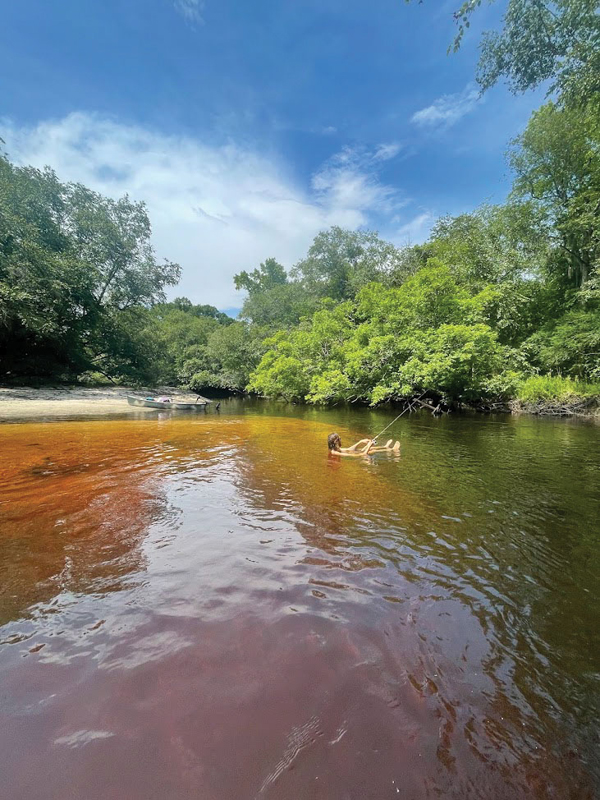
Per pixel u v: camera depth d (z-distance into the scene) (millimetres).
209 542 2857
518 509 3775
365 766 1191
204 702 1396
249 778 1127
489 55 8789
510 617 2082
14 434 7859
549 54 8398
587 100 8930
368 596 2199
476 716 1433
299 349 21781
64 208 23750
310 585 2287
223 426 10070
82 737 1238
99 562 2486
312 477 4863
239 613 1965
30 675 1491
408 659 1701
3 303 18000
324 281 35094
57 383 24016
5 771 1116
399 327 17266
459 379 15195
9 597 2055
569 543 3029
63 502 3668
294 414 14578
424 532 3186
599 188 15875
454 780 1176
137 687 1450
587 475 5113
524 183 18094
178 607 2002
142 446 6828
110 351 27656
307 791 1100
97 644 1689
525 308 19234
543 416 13539
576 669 1721
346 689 1497
